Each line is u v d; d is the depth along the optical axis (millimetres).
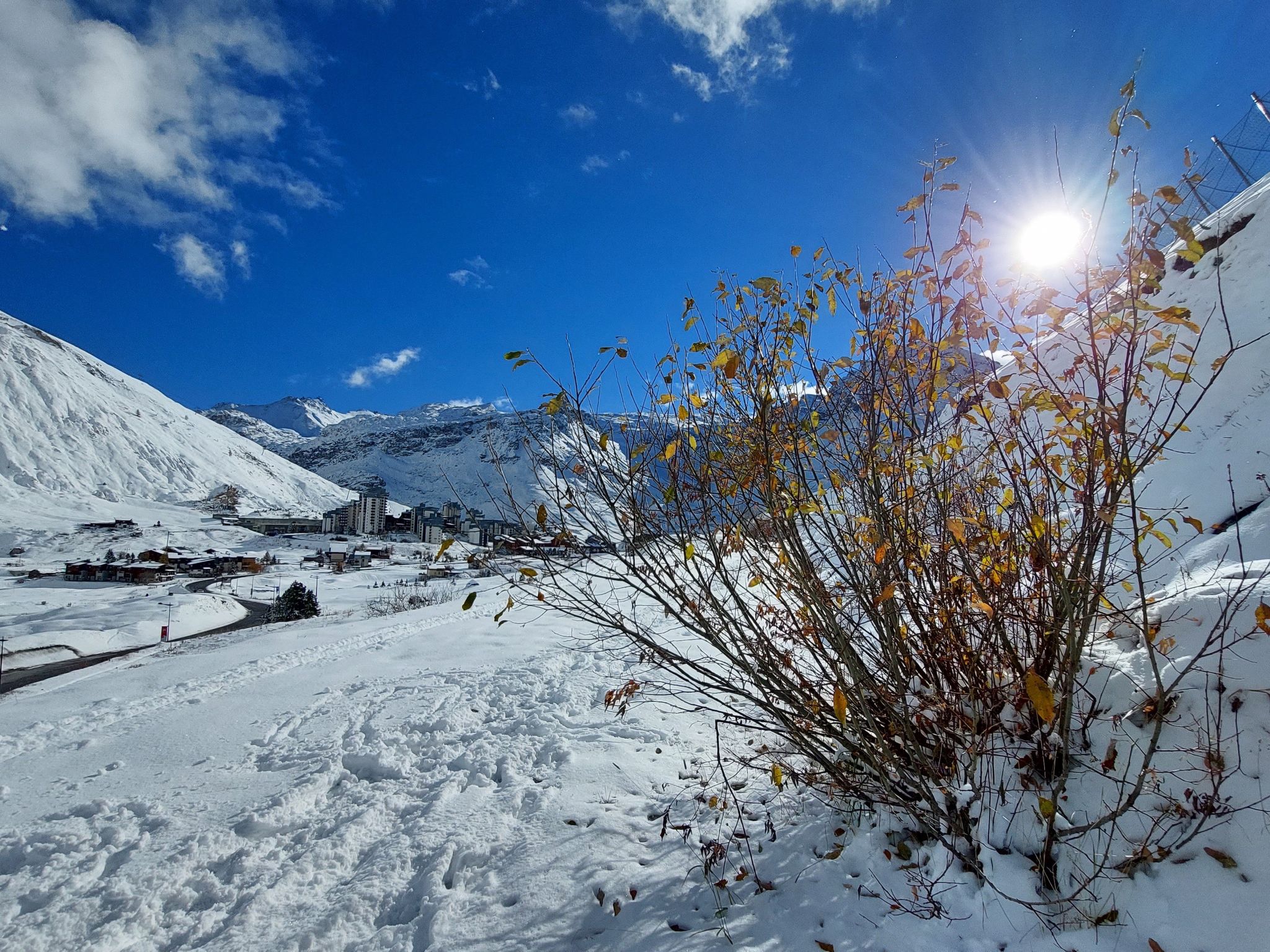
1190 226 1953
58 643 30328
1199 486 5473
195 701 7707
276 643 12938
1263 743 2045
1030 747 2504
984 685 2598
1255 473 5051
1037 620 2471
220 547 104375
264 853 3527
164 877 3295
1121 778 2256
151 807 4262
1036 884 2143
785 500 2531
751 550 2779
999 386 2277
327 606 43594
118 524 108438
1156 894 1978
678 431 2686
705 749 4320
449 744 5066
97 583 68688
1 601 52188
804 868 2672
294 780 4578
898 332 2572
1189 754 2164
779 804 3312
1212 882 1924
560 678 6645
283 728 5941
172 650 20344
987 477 2723
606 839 3219
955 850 2289
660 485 2664
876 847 2615
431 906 2834
